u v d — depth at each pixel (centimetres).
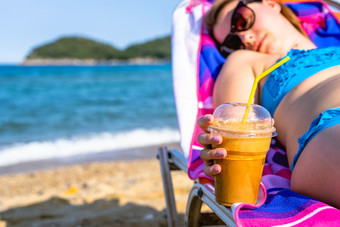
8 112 1623
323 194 135
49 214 388
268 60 218
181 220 322
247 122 125
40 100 2072
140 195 432
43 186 596
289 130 179
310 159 143
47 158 832
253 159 126
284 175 184
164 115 1545
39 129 1234
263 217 122
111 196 441
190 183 459
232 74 220
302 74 192
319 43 290
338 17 300
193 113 236
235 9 246
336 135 137
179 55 265
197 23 279
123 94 2434
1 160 820
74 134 1124
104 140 1015
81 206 412
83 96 2295
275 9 259
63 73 5406
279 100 196
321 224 115
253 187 130
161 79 4056
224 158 128
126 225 329
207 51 262
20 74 4938
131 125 1282
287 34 246
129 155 837
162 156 270
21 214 396
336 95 160
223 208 135
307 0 304
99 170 679
